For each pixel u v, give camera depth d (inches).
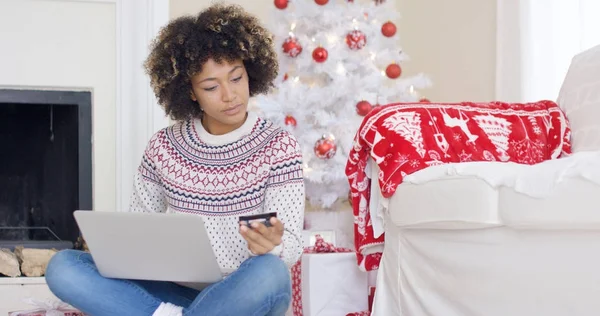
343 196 123.4
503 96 122.4
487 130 92.0
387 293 91.0
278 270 65.0
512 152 91.6
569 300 62.4
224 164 71.7
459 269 75.6
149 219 61.2
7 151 135.3
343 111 121.6
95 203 131.8
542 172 63.5
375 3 127.7
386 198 88.3
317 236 115.5
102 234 63.4
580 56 97.7
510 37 120.7
